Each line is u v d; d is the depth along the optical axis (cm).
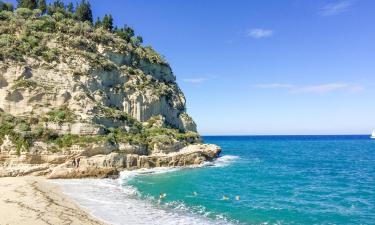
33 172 5241
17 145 5322
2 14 7994
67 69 7225
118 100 8181
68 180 5212
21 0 9569
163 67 10400
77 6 10556
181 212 3606
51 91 6581
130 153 6550
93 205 3706
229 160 9388
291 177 6359
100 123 6694
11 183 4516
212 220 3350
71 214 3209
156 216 3384
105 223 3031
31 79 6581
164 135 7719
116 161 6116
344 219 3522
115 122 7081
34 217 2991
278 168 7750
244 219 3450
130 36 11188
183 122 9806
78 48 7981
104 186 4891
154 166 6906
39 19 8350
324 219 3516
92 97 7300
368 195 4734
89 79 7438
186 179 5797
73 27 8538
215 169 7219
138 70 9262
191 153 7706
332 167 8162
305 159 10212
